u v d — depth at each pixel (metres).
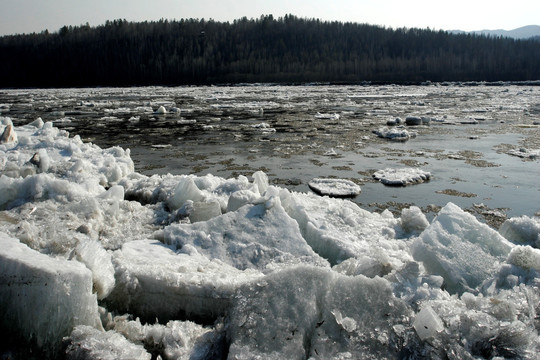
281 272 3.18
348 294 3.09
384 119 24.05
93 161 8.61
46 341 2.88
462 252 4.07
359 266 3.91
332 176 11.12
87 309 2.97
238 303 3.03
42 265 2.89
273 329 2.84
